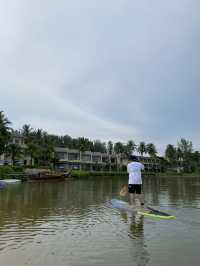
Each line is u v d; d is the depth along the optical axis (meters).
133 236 8.05
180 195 21.33
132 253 6.53
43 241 7.61
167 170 150.62
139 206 13.45
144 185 39.81
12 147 66.94
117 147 127.81
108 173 89.62
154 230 8.77
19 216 11.41
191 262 5.95
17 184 37.44
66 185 36.69
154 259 6.12
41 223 10.02
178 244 7.21
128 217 11.05
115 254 6.46
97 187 32.16
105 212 12.34
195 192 24.83
